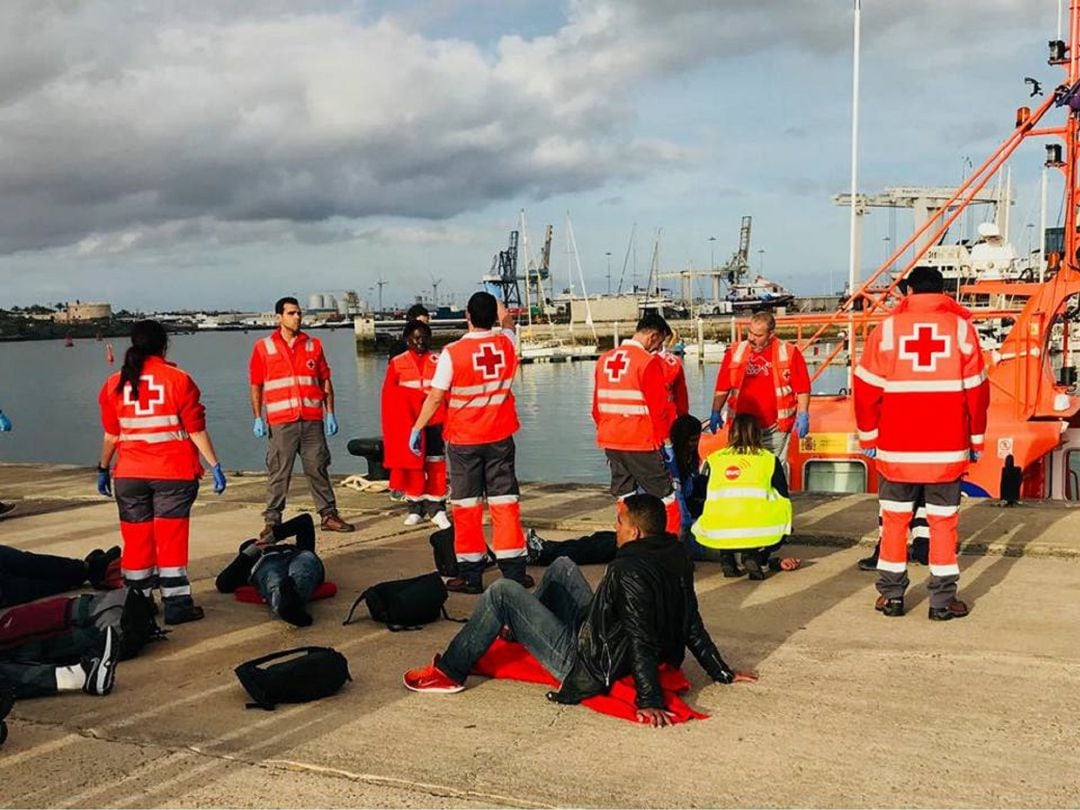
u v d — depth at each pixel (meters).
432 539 7.12
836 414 11.29
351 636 5.76
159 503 6.02
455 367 6.52
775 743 3.99
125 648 5.30
